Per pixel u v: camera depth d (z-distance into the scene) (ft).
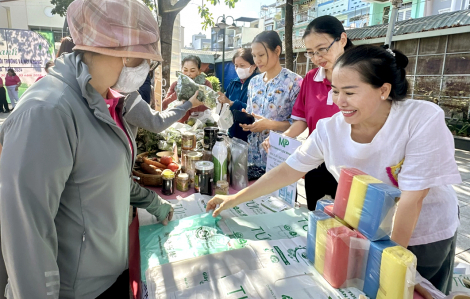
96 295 3.40
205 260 3.42
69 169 2.86
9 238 2.70
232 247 3.89
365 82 3.23
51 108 2.70
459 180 3.39
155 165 6.17
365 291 2.98
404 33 28.07
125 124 3.86
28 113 2.64
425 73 27.71
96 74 3.22
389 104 3.68
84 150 2.96
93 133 3.02
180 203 5.22
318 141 4.23
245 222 4.53
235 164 6.15
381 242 2.88
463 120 24.73
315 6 74.79
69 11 3.05
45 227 2.75
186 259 3.41
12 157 2.59
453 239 4.31
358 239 2.93
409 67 28.94
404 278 2.55
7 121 2.73
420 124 3.42
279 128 7.41
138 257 4.09
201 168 5.61
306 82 7.01
